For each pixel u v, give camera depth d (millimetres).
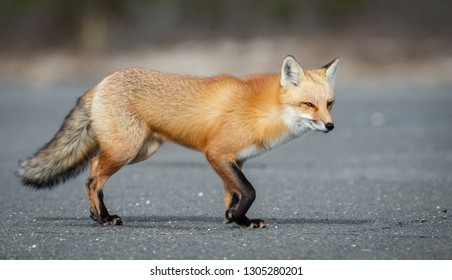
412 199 20188
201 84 16781
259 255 13656
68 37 83438
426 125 39250
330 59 68500
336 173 25531
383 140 34344
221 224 16766
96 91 16953
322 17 77875
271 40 74625
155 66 70562
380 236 15188
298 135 16672
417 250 14023
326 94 16344
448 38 73250
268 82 16625
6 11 86500
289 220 17281
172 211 18656
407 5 78938
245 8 79625
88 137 17125
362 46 71500
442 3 78312
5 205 19172
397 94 54656
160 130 16938
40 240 14719
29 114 45031
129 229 15984
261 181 23875
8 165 27219
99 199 16594
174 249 14070
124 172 25953
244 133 16188
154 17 82500
